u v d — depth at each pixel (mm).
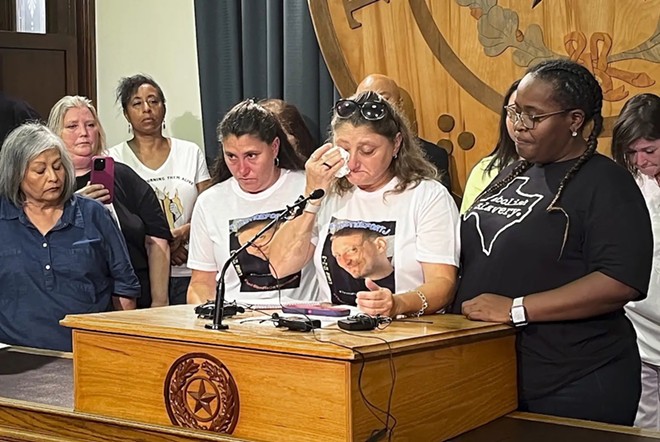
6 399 2113
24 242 2916
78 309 2922
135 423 1896
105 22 4574
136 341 1914
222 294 1895
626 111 2889
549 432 1904
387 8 3525
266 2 3904
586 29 3180
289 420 1718
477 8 3365
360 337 1770
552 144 2113
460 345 1908
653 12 3076
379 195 2268
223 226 2559
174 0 4422
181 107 4430
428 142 3445
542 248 2090
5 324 2918
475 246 2221
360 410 1661
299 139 3447
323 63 3787
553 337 2084
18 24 4645
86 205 2990
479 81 3379
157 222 3543
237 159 2492
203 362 1818
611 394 2057
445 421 1867
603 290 1988
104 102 4598
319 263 2328
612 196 2031
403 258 2219
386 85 3250
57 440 2012
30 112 3963
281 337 1754
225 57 4031
